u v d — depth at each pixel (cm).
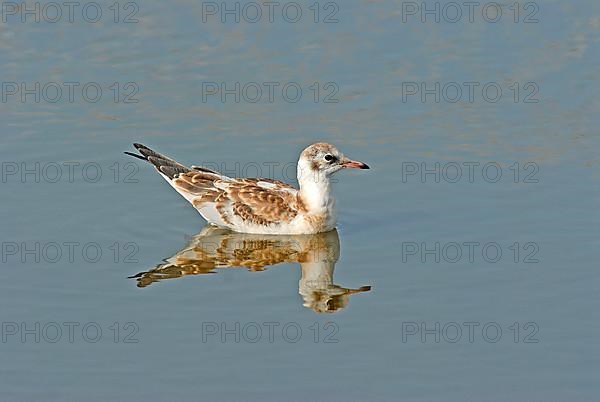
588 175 2097
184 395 1455
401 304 1695
